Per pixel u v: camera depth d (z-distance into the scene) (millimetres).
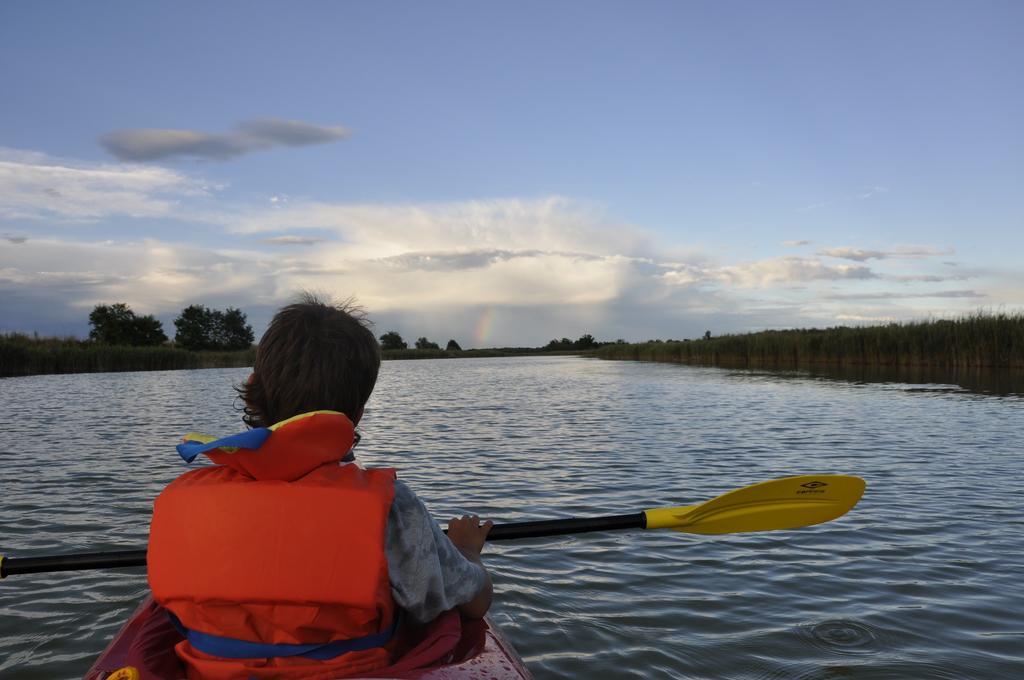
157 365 40594
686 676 2770
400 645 1945
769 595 3637
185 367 42781
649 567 4102
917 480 6430
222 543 1560
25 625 3297
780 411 12477
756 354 33500
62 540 4641
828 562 4168
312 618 1578
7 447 8781
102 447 8773
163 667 1839
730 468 7137
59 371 34688
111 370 37469
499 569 4074
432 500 5797
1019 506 5453
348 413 1812
